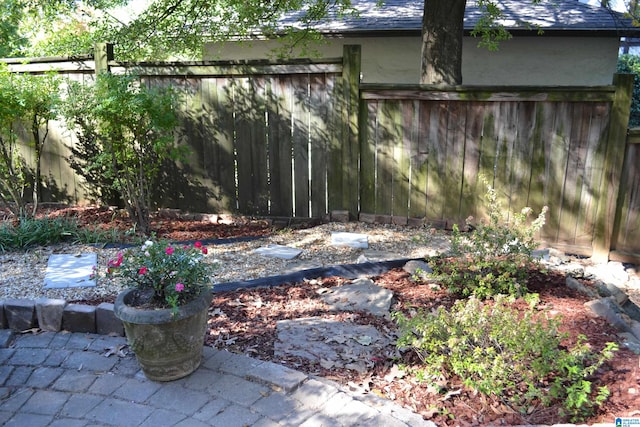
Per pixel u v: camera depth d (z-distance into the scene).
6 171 5.64
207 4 7.43
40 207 6.36
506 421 2.38
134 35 7.55
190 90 5.73
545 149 4.77
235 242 5.02
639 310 3.73
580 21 7.85
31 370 2.84
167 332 2.55
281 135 5.58
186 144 5.89
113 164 5.32
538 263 3.98
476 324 2.72
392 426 2.30
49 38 11.81
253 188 5.82
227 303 3.58
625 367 2.72
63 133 5.90
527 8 8.73
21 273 4.05
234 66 5.48
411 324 2.79
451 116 5.04
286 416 2.41
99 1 8.96
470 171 5.09
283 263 4.38
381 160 5.39
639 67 12.89
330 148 5.46
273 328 3.23
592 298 3.67
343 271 4.14
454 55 5.66
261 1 6.88
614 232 4.63
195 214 6.05
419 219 5.38
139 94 4.92
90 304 3.47
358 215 5.59
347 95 5.25
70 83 5.18
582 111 4.56
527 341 2.52
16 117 5.61
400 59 8.52
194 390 2.63
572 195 4.75
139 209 5.41
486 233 3.93
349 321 3.30
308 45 8.74
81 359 2.95
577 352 2.52
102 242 4.93
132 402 2.55
